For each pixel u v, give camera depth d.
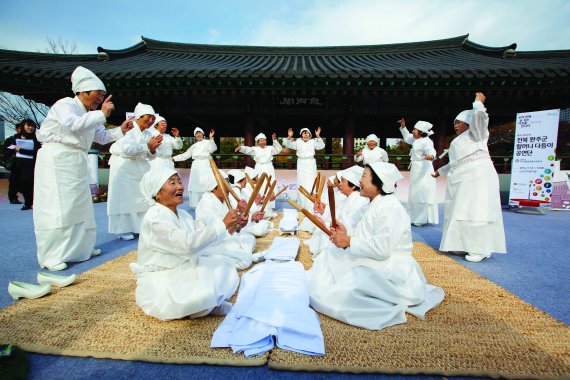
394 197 2.33
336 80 7.27
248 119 8.52
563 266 3.37
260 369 1.62
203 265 2.15
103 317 2.09
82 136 3.19
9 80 7.50
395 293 2.11
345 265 2.27
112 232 4.25
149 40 12.02
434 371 1.56
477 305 2.32
